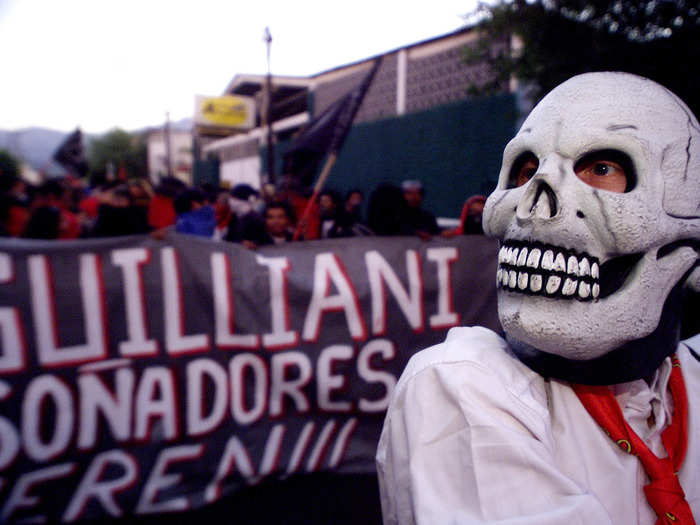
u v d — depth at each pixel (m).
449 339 0.80
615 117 0.67
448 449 0.66
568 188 0.66
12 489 2.33
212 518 2.51
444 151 8.44
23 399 2.33
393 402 0.75
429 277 2.91
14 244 2.34
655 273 0.68
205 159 25.97
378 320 2.83
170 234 2.54
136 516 2.51
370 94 11.20
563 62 3.86
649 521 0.72
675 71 3.47
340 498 2.66
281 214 4.43
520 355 0.74
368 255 2.83
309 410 2.75
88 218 7.04
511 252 0.69
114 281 2.45
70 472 2.40
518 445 0.62
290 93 16.33
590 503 0.59
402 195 4.06
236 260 2.63
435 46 9.30
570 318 0.65
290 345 2.70
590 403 0.72
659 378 0.80
